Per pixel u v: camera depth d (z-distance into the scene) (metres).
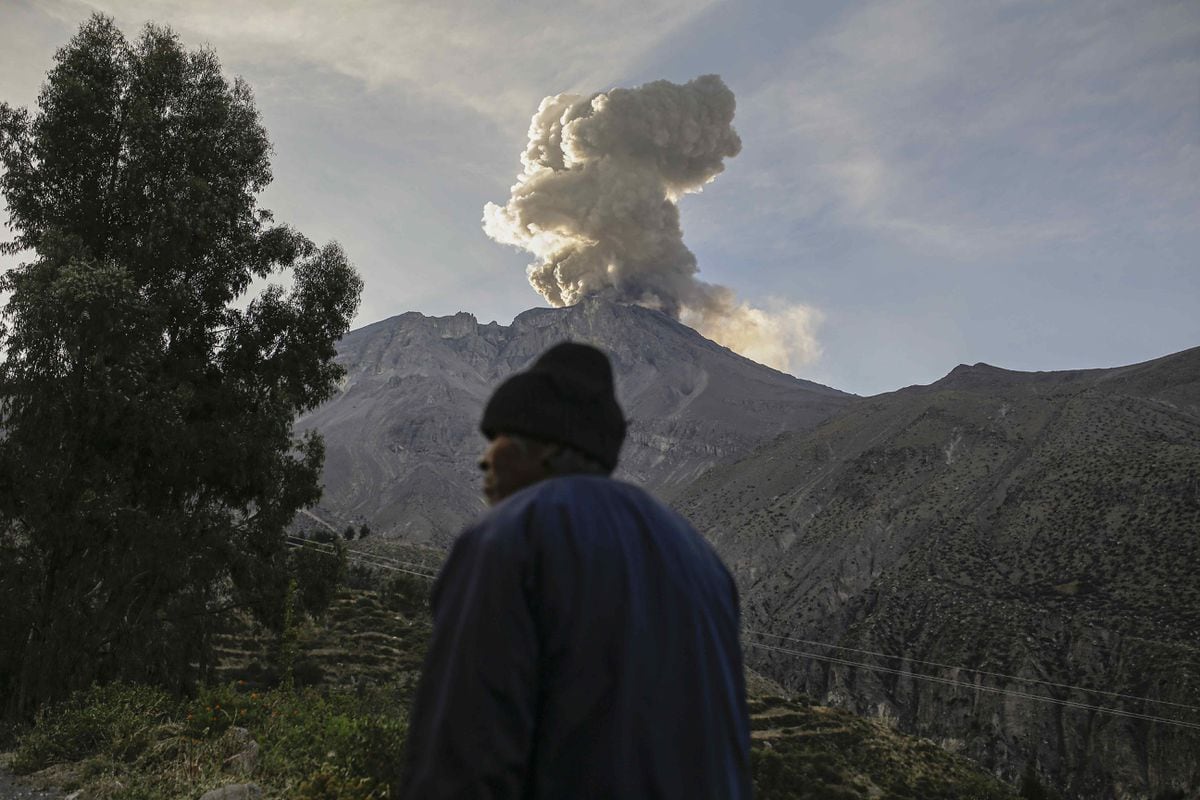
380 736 9.00
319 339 31.98
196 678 28.41
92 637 24.70
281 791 8.25
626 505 1.50
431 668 1.36
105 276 23.83
